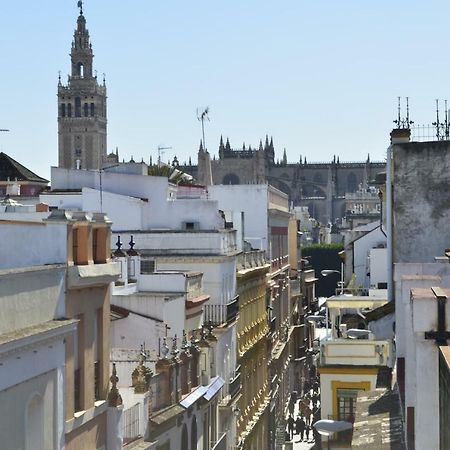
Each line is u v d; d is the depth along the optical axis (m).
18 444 30.56
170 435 53.69
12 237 35.88
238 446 87.94
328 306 87.69
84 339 38.50
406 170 63.94
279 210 141.50
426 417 26.80
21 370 30.62
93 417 39.25
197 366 62.38
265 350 116.25
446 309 26.52
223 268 82.31
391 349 66.88
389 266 72.94
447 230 63.56
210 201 95.50
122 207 91.06
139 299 59.44
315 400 136.25
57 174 97.00
